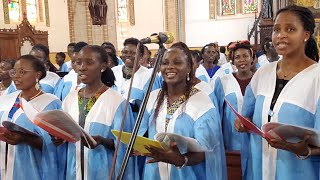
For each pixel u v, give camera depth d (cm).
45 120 221
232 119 387
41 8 1351
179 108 240
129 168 256
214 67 607
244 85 393
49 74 490
